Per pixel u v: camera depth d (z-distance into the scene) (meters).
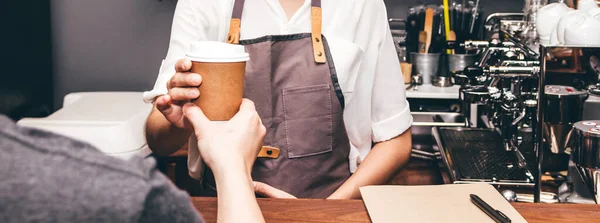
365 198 1.26
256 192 1.41
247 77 1.47
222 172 0.81
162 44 3.16
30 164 0.39
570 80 1.59
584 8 1.95
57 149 0.41
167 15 3.12
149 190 0.42
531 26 2.21
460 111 2.77
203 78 1.00
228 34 1.52
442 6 2.87
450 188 1.33
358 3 1.59
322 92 1.49
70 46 3.18
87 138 2.30
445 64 2.83
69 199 0.38
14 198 0.37
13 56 2.78
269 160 1.50
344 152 1.56
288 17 1.57
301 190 1.52
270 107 1.48
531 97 1.86
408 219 1.16
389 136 1.63
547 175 1.68
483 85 2.01
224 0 1.56
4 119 0.42
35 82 3.00
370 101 1.63
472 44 2.24
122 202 0.40
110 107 2.60
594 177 1.44
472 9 2.84
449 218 1.16
